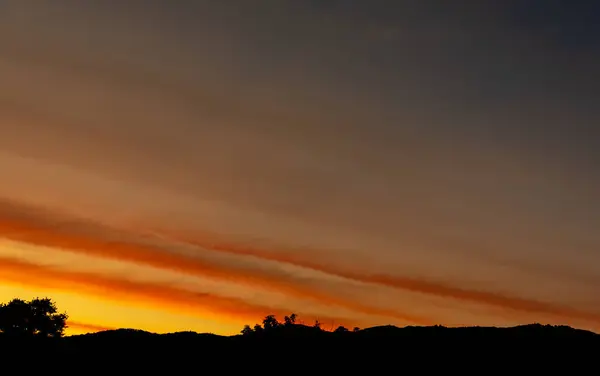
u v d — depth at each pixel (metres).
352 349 67.25
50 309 66.81
